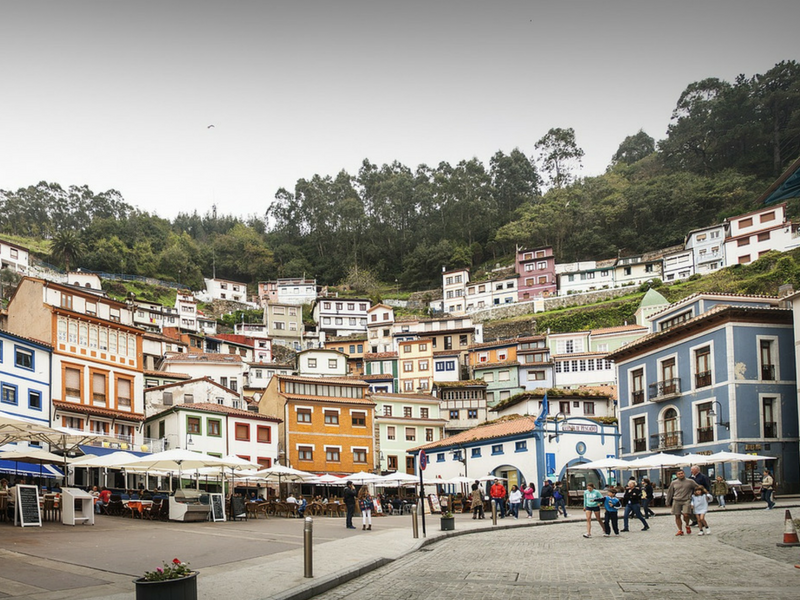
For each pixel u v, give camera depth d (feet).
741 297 164.45
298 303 507.71
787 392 144.87
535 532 93.04
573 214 517.14
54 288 167.22
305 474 148.15
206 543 72.95
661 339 163.43
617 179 578.66
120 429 172.76
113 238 558.56
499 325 383.45
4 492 87.51
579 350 312.50
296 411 209.26
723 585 45.85
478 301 442.91
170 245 597.11
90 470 156.76
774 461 141.49
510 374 294.46
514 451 166.81
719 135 539.29
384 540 77.25
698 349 153.17
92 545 67.92
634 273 408.26
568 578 50.90
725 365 144.77
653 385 165.17
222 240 630.33
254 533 86.43
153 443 173.17
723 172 510.17
